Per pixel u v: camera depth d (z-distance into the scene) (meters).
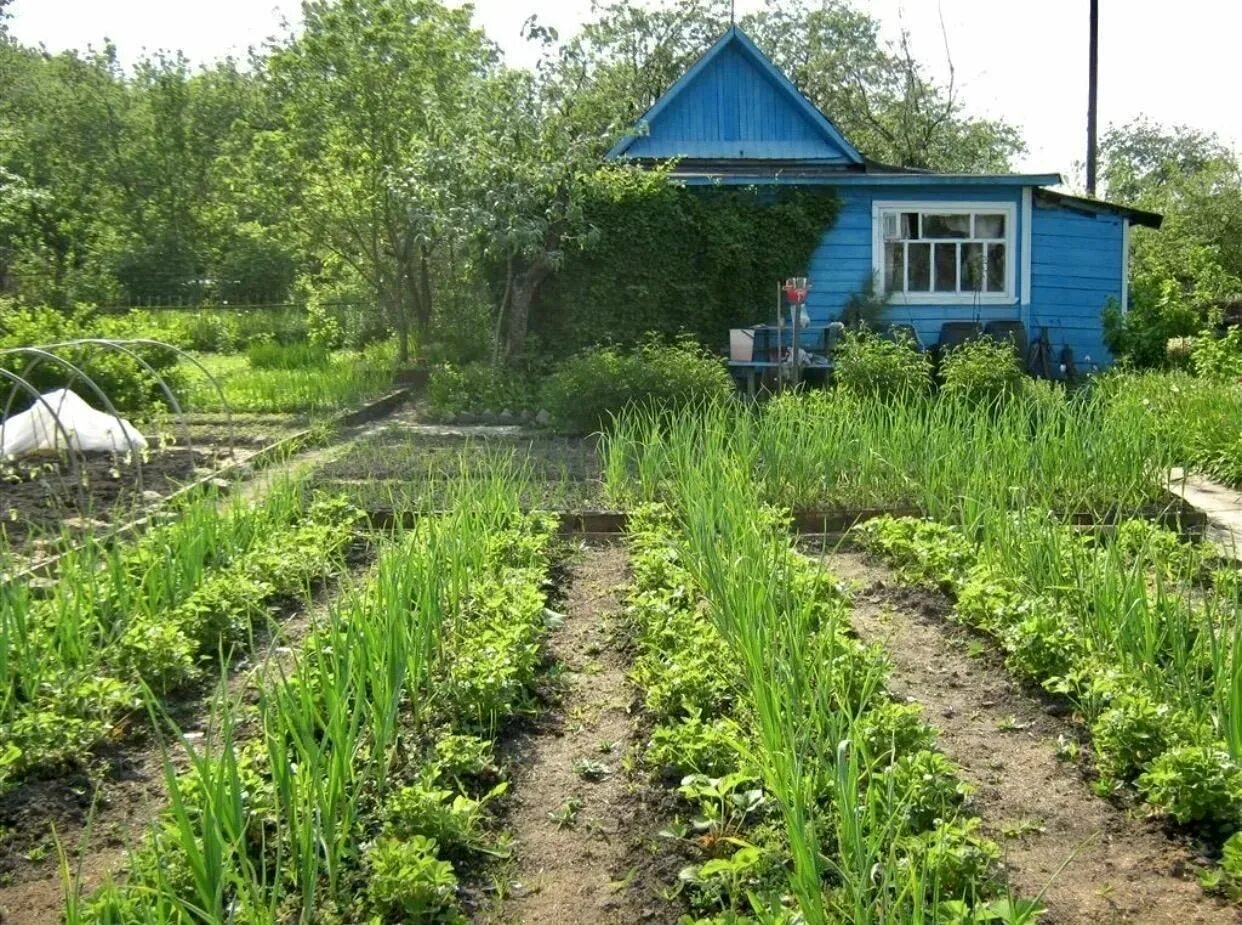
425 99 18.55
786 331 18.67
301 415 15.27
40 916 3.63
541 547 7.54
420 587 5.22
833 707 4.34
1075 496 8.76
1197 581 6.69
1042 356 18.48
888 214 18.86
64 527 6.57
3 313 16.53
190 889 3.41
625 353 18.31
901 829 3.54
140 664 5.34
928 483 8.45
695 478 7.69
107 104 40.16
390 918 3.52
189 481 10.38
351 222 20.72
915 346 18.16
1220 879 3.67
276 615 6.55
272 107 23.48
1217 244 32.72
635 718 5.06
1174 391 12.48
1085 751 4.66
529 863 3.91
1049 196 19.00
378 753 4.10
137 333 15.99
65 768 4.62
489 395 15.20
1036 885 3.67
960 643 5.96
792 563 6.50
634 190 17.92
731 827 3.99
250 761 4.12
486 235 16.77
